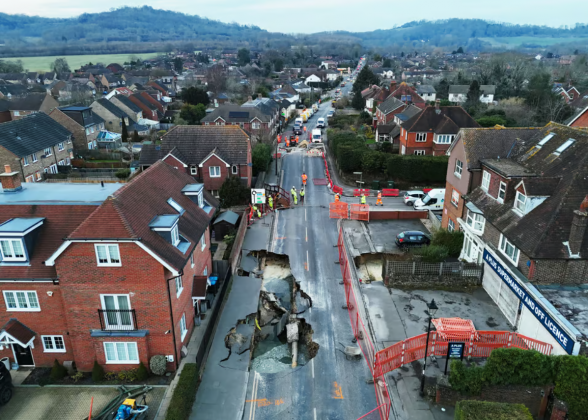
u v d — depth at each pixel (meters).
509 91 107.56
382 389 22.41
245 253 37.62
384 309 28.92
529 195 27.34
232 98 126.44
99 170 60.91
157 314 22.17
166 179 28.47
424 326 27.09
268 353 26.25
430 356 24.34
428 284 31.48
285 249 38.38
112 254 21.08
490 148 34.72
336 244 39.41
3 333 21.81
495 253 29.19
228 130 50.81
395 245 38.72
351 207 47.66
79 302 21.89
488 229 30.91
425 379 22.59
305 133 93.12
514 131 35.50
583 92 96.50
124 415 19.45
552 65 195.50
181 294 24.05
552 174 28.83
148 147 50.59
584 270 24.98
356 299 30.33
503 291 28.05
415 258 31.92
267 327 29.00
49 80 166.62
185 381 21.25
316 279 33.34
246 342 26.44
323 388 22.89
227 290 31.58
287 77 183.62
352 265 35.34
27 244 21.70
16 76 156.75
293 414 21.19
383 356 24.02
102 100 85.00
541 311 23.00
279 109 100.94
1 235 21.28
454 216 37.69
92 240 20.53
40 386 22.38
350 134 72.81
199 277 26.56
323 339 26.66
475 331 23.12
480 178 34.38
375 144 70.75
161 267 21.30
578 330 21.19
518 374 20.02
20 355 23.44
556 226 25.31
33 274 21.62
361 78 122.88
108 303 22.12
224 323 27.89
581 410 19.36
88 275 21.36
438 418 20.59
